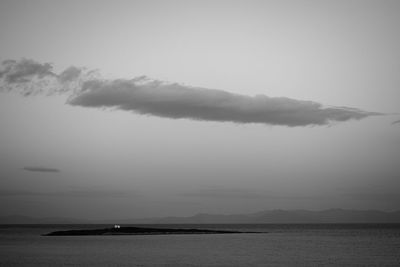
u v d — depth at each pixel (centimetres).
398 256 6719
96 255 6906
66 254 7088
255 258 6444
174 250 7794
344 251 7594
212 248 8269
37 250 7894
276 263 5881
